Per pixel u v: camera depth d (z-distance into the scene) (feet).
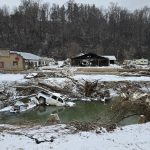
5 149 42.32
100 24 593.83
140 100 89.04
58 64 350.23
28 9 595.88
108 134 52.08
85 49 499.92
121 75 204.64
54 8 618.85
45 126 59.52
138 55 492.95
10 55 239.71
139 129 56.13
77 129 55.93
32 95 146.61
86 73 214.90
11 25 556.51
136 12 636.48
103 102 146.72
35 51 490.90
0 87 160.56
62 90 162.61
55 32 552.41
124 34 572.10
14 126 62.23
